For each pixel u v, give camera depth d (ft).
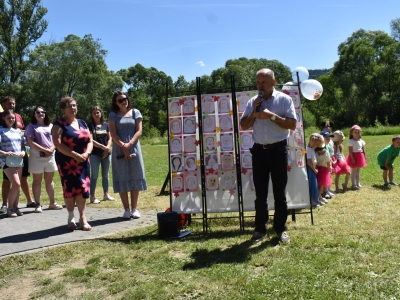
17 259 15.17
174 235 17.78
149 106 259.60
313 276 12.29
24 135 25.23
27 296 12.17
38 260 15.05
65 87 170.91
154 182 39.19
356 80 203.92
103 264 14.51
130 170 21.91
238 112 19.25
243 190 18.92
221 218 21.17
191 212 18.98
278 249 15.12
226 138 19.11
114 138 21.30
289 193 19.15
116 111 21.71
